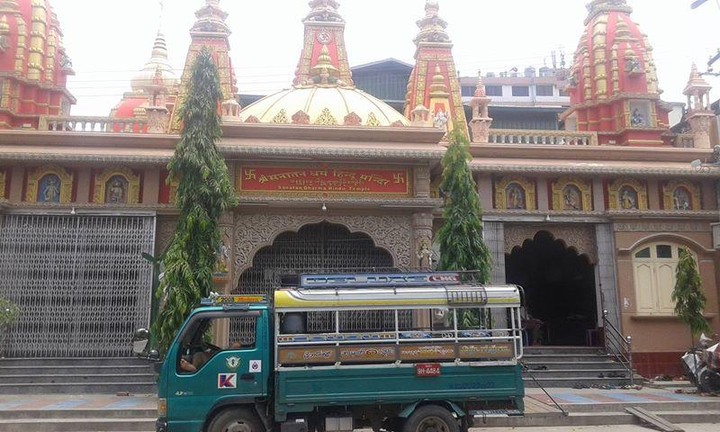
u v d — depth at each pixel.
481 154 17.00
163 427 7.75
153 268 14.80
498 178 16.88
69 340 14.36
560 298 22.64
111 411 11.03
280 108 16.98
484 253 13.19
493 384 8.26
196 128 12.71
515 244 16.80
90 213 14.84
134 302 14.64
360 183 15.48
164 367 7.90
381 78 30.03
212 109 12.96
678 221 16.98
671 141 19.30
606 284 16.61
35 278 14.52
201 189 12.41
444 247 13.33
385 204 15.17
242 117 16.55
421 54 20.25
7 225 14.63
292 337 8.05
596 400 12.38
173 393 7.82
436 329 8.85
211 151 12.76
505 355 8.36
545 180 17.00
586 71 19.94
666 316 16.41
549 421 11.16
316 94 17.58
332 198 15.10
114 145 15.39
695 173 16.94
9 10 16.91
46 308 14.42
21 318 14.30
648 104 18.95
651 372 16.03
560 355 16.14
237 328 10.95
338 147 15.08
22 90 16.86
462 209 13.25
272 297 9.00
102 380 13.80
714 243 16.69
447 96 19.33
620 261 16.58
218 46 19.44
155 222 15.03
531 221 16.64
